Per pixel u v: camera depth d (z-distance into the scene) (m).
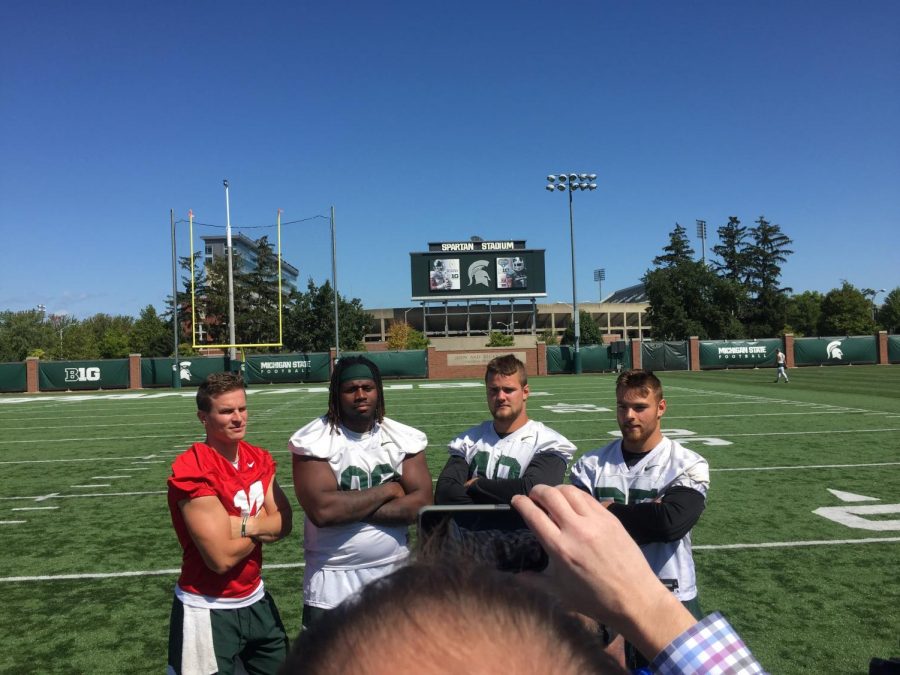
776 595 4.58
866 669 3.54
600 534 0.79
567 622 0.52
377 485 2.95
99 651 3.97
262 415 17.42
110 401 24.11
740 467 8.94
